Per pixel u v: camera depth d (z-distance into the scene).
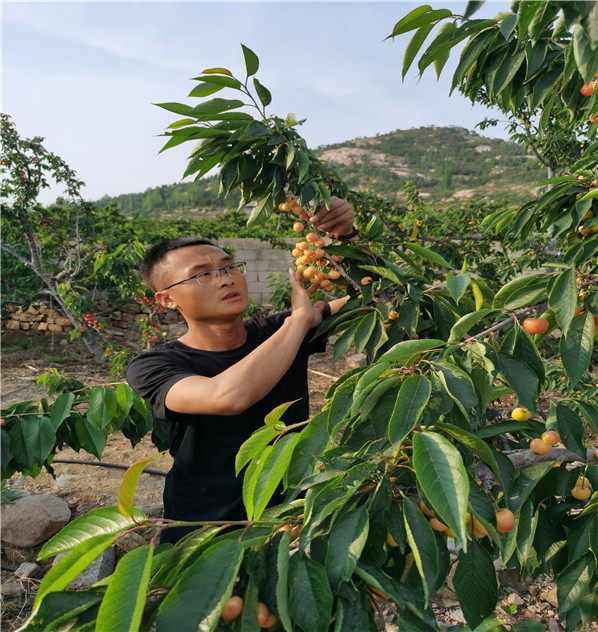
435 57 1.64
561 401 1.34
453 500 0.87
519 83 1.88
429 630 0.97
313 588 0.89
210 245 1.87
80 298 9.16
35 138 9.36
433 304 1.70
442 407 1.06
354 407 1.08
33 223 10.08
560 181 1.63
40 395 7.50
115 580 0.82
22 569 3.43
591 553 1.41
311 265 1.80
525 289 1.31
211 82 1.64
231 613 0.89
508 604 3.02
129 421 3.33
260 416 1.82
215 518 1.81
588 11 0.85
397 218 8.78
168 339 11.41
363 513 0.99
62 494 4.52
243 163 1.79
